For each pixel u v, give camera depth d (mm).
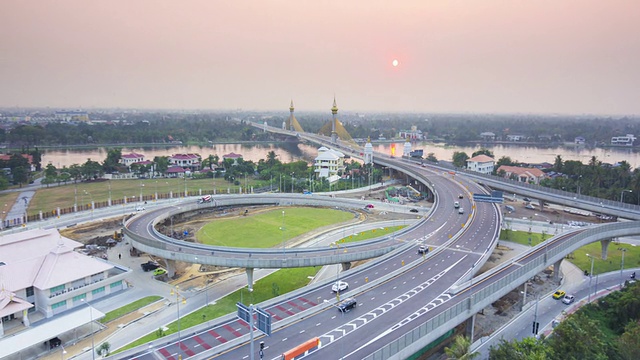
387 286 104688
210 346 81062
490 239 142125
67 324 93812
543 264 116500
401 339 73125
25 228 174875
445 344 94000
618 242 165625
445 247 133875
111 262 141000
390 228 180125
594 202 192625
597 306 111938
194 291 120750
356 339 79938
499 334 100000
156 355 78188
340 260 123688
